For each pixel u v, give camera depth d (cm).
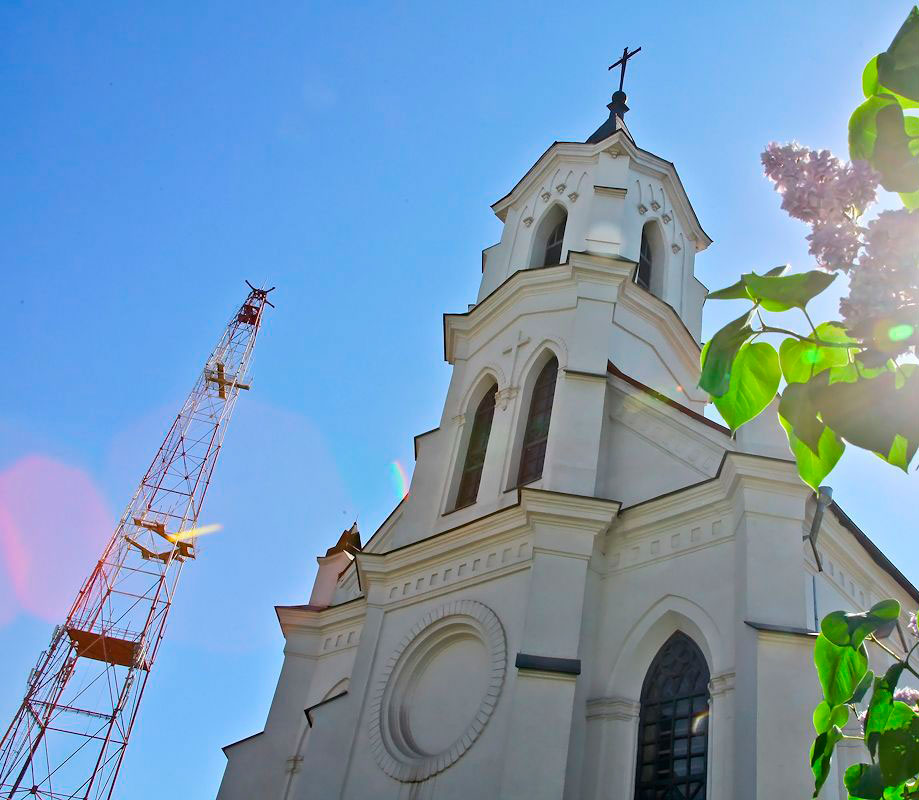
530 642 1703
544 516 1834
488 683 1800
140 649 3912
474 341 2519
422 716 1912
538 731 1603
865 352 390
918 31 396
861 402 381
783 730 1384
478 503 2125
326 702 1984
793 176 442
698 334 2694
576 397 2066
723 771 1471
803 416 396
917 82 398
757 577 1558
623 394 2084
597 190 2528
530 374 2258
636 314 2359
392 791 1788
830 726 498
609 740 1633
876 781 469
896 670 466
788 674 1435
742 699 1454
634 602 1750
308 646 2370
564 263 2319
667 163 2730
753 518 1619
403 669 1978
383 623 2092
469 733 1734
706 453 1864
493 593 1895
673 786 1553
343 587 2517
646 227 2716
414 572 2108
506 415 2228
